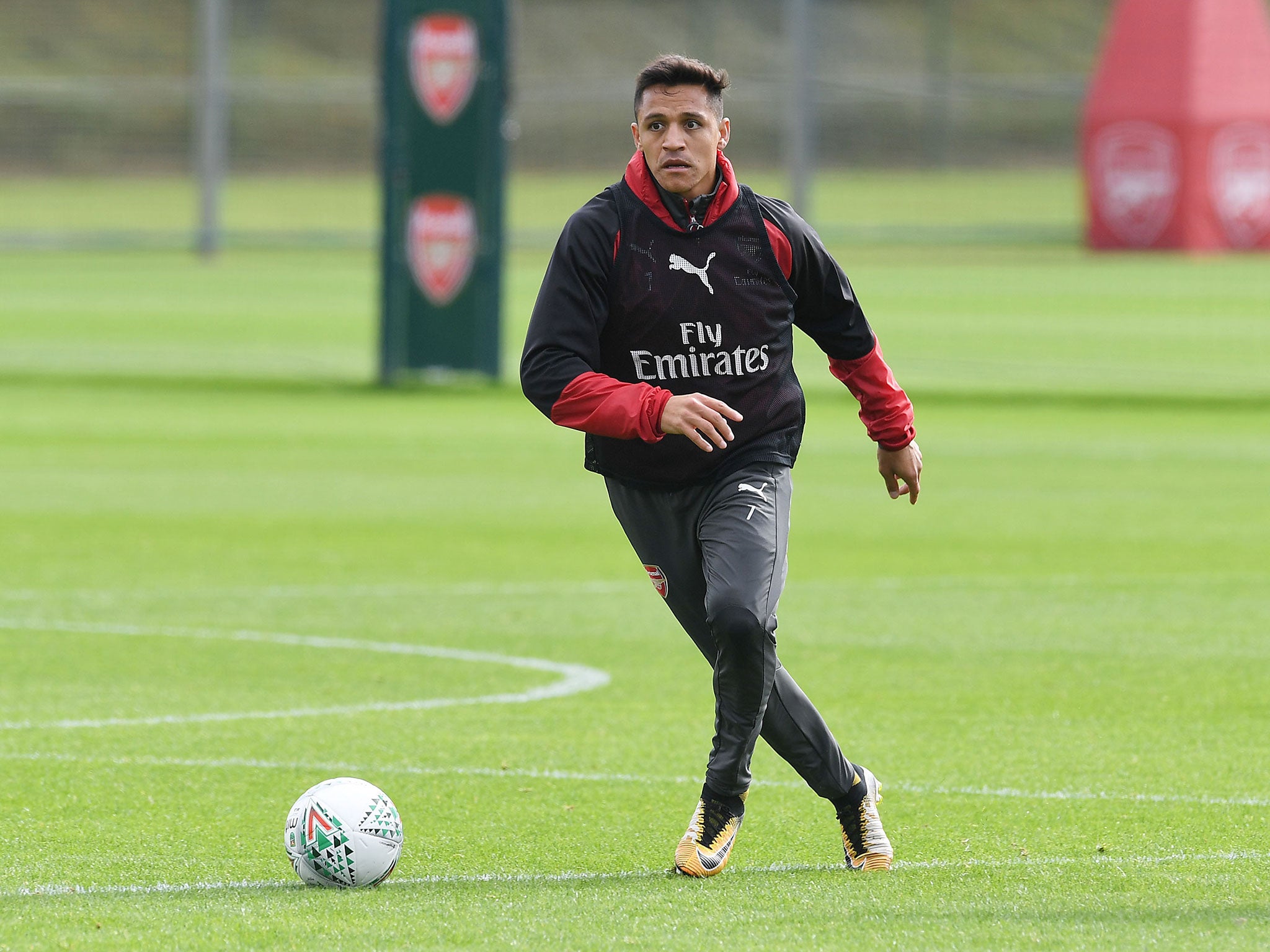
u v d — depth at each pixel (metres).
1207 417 68.75
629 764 24.22
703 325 17.92
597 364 17.95
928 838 20.56
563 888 18.09
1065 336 97.94
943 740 25.50
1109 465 56.59
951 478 53.88
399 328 77.50
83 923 16.72
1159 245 152.88
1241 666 30.27
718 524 17.94
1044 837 20.56
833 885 18.16
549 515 47.16
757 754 25.02
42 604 35.28
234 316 106.75
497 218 77.25
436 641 32.34
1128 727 26.22
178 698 27.95
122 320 103.69
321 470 54.84
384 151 76.94
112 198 198.12
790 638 32.66
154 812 21.69
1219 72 151.75
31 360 84.56
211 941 16.06
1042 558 41.09
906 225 182.50
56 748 24.84
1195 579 38.50
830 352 18.97
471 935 16.14
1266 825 21.09
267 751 24.83
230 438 61.84
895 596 36.75
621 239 17.81
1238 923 16.56
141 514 46.53
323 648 31.72
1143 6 152.88
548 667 30.38
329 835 18.02
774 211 18.06
